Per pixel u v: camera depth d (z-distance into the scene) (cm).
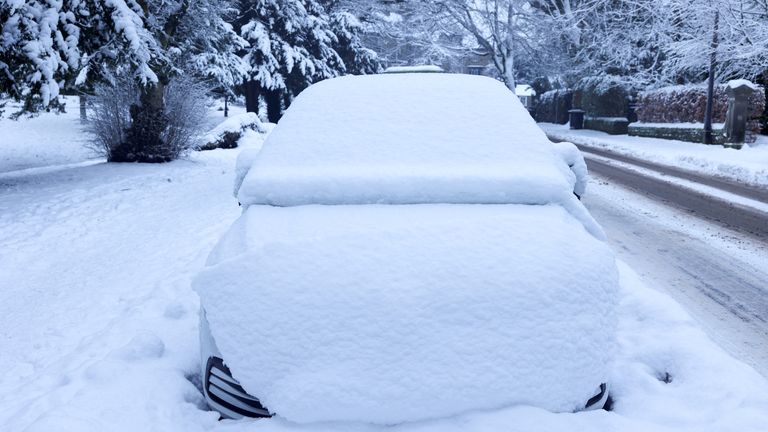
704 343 355
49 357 434
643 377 322
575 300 264
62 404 305
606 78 3300
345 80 427
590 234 326
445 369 247
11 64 1131
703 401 296
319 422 249
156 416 286
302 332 253
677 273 604
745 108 1934
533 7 3831
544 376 251
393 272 265
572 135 3216
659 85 2980
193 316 450
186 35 2123
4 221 916
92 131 1722
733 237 771
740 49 1934
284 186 330
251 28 3459
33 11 1105
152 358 358
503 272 266
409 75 427
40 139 3356
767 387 304
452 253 273
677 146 2169
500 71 3769
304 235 295
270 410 249
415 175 329
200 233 823
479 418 244
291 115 394
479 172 334
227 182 1355
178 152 1775
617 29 3173
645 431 255
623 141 2580
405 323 251
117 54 1311
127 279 618
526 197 327
